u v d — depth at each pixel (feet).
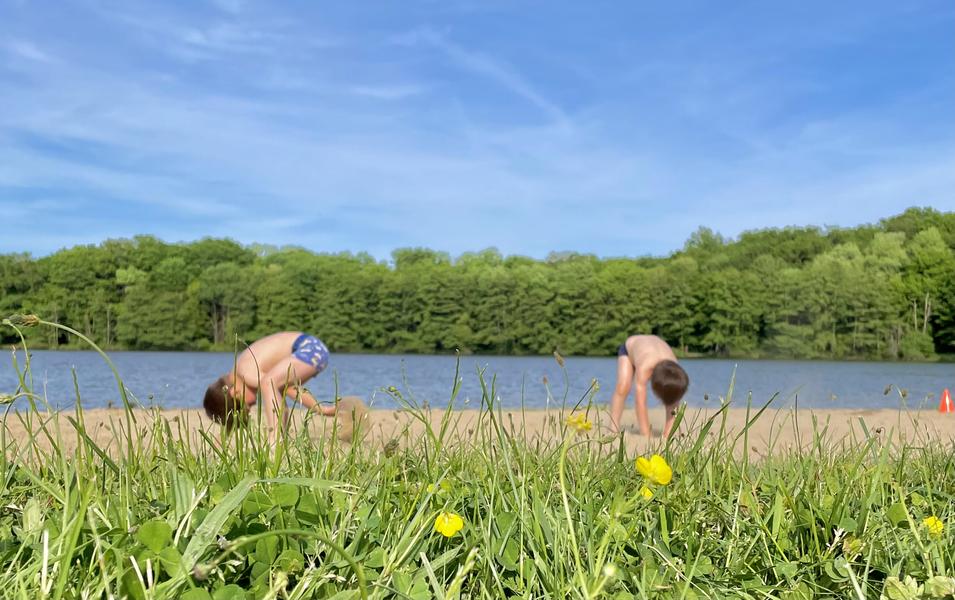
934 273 223.51
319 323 250.57
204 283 252.83
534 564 5.42
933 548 6.01
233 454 7.66
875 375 124.77
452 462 8.33
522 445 8.85
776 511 6.79
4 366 64.90
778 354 228.22
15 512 6.29
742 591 5.59
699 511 7.21
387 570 4.97
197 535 4.51
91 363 118.52
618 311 244.22
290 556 5.00
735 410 24.95
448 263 293.23
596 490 7.69
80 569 4.71
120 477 6.23
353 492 6.14
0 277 247.91
